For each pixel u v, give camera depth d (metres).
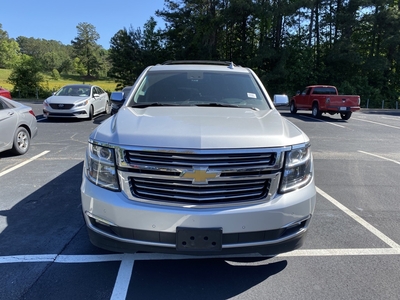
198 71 4.46
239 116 3.26
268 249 2.67
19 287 2.79
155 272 3.05
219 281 2.93
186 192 2.53
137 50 37.19
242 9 30.61
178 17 34.44
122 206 2.56
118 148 2.60
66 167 6.43
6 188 5.22
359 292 2.80
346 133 12.27
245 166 2.56
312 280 2.96
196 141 2.54
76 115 12.91
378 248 3.56
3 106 7.07
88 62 118.50
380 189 5.60
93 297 2.69
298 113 20.45
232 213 2.52
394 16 33.50
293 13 31.88
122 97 4.45
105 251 3.38
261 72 33.03
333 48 34.56
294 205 2.66
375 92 34.47
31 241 3.58
